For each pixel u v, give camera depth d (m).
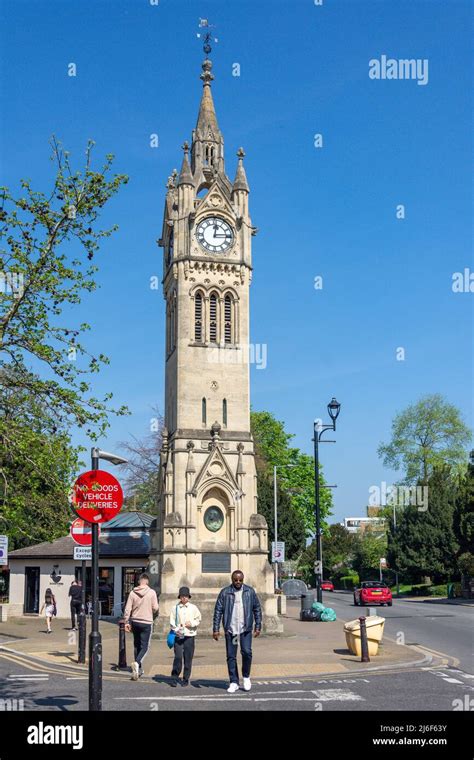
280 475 78.88
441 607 53.84
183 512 36.53
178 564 35.59
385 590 56.53
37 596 48.41
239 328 39.31
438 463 81.81
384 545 106.19
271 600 34.00
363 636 23.03
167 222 42.41
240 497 36.94
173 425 39.25
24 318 15.86
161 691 17.86
